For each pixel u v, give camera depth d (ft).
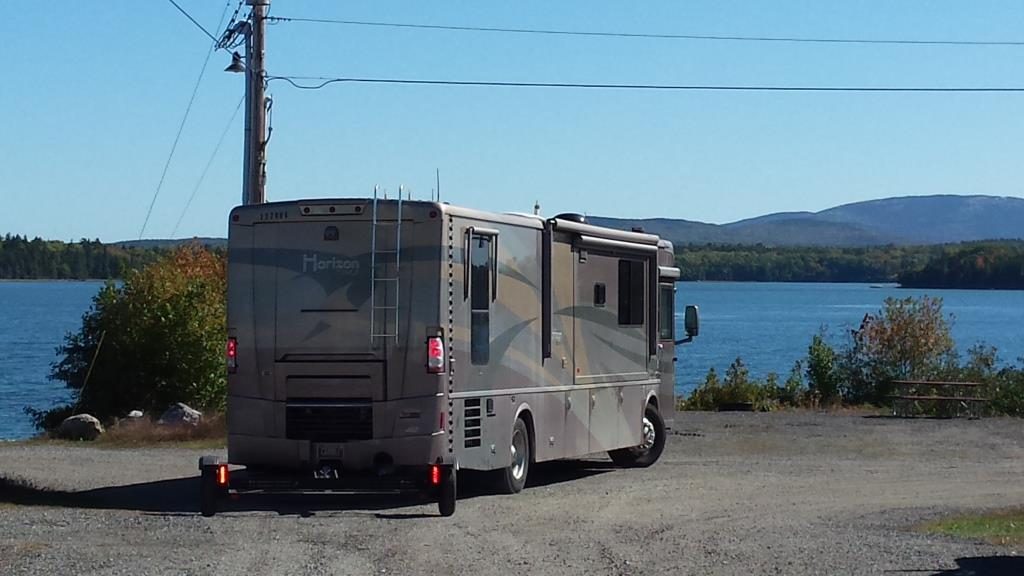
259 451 47.06
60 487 54.54
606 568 35.09
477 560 36.11
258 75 77.61
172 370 93.40
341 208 46.47
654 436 66.80
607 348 61.31
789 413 104.37
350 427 46.34
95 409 93.56
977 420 98.48
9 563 34.73
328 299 46.52
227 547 37.86
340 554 36.78
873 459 71.41
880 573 34.73
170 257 101.81
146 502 49.67
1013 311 424.46
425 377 46.06
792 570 34.96
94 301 97.55
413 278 46.26
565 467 65.82
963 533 42.34
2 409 122.93
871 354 117.50
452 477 45.24
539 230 54.44
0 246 446.60
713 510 48.16
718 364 189.16
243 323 47.39
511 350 51.72
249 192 77.25
